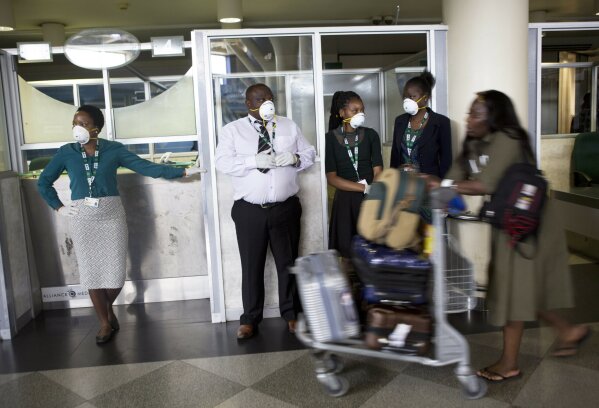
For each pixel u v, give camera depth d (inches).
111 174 125.6
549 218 89.5
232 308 137.2
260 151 115.4
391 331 86.0
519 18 130.0
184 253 156.3
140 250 154.5
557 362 102.8
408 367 103.6
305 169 133.6
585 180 202.5
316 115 135.8
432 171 126.0
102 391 99.4
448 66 138.0
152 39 143.2
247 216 117.8
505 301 89.1
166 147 174.7
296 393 95.3
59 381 104.7
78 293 153.6
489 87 131.0
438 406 88.7
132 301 156.3
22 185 146.2
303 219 136.9
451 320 127.4
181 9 321.7
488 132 89.4
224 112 136.3
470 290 107.9
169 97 150.9
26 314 141.7
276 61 136.1
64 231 150.3
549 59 424.5
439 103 140.3
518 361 103.6
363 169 123.5
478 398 90.1
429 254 86.7
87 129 121.6
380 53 446.9
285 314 125.4
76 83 167.0
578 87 237.1
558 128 249.0
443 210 85.3
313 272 87.1
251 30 130.2
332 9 343.6
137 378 104.5
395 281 86.8
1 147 142.5
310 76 141.7
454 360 86.9
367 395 93.3
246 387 98.6
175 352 117.0
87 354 118.6
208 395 96.0
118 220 125.7
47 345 125.4
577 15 387.5
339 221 124.0
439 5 336.8
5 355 120.1
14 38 397.1
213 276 135.3
